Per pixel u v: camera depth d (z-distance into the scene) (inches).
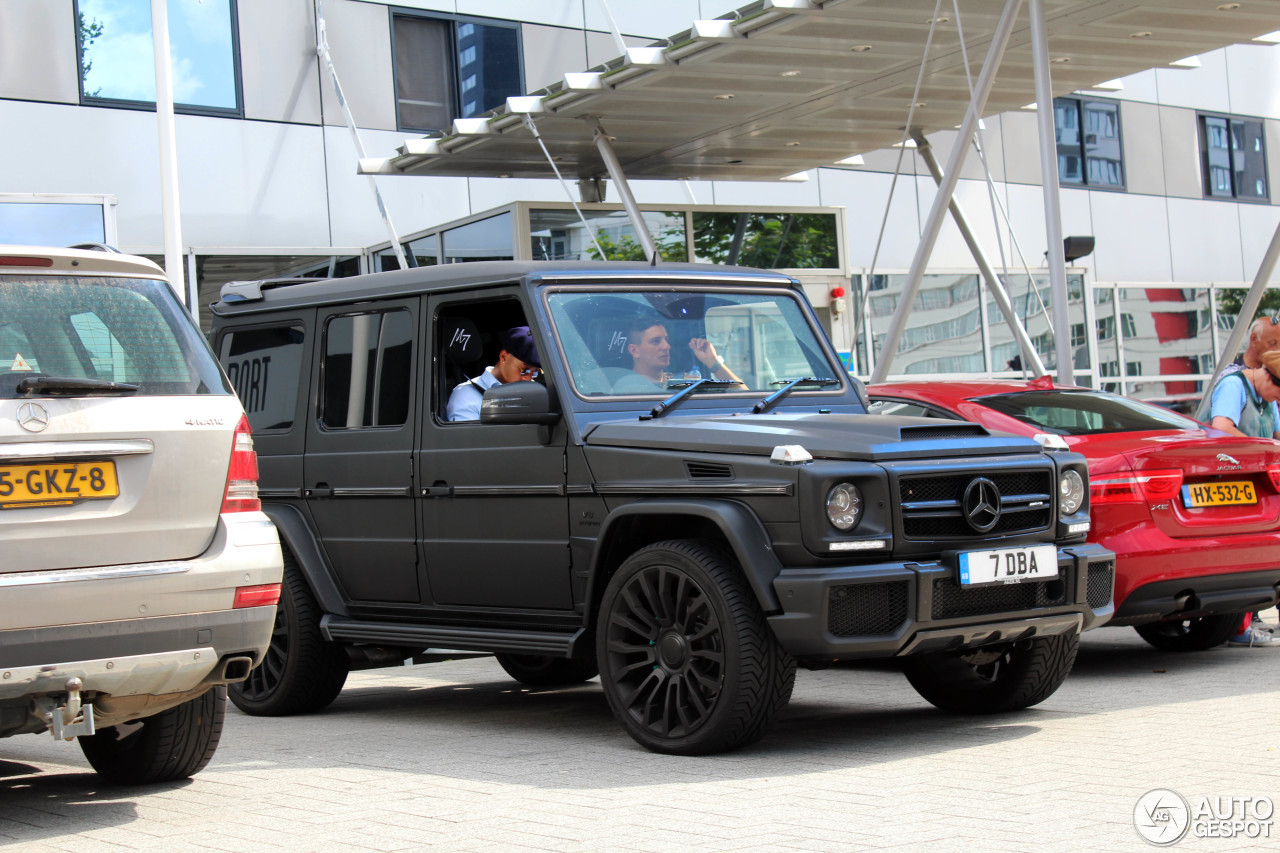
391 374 261.4
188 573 175.5
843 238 611.2
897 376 692.1
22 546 165.6
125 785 205.2
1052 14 398.3
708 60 403.5
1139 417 310.0
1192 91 857.5
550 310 236.8
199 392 183.0
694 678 207.8
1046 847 150.0
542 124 460.8
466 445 244.1
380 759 219.9
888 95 465.4
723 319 253.8
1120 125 820.0
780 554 200.8
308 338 279.6
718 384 244.5
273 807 185.2
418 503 253.0
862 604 198.1
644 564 212.8
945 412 308.0
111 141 514.3
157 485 175.3
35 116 498.6
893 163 711.7
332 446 270.1
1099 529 275.3
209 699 199.9
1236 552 278.7
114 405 173.8
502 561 239.1
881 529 200.5
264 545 183.5
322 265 559.8
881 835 157.0
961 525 208.7
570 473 227.3
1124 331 805.2
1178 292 831.7
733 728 202.5
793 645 196.9
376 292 266.2
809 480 197.5
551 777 197.9
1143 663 305.6
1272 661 300.4
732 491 204.8
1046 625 214.1
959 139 393.7
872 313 687.1
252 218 542.0
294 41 557.0
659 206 559.2
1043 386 327.0
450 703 291.9
